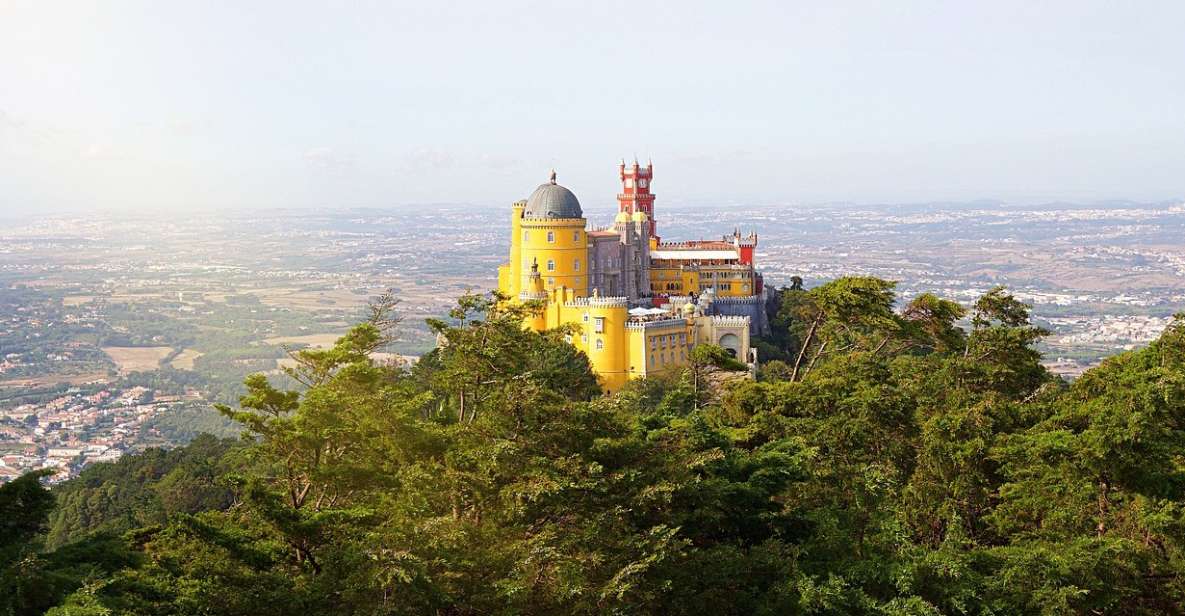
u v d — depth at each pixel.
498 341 88.00
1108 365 106.38
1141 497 82.25
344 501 83.75
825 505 85.50
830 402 101.25
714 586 73.69
